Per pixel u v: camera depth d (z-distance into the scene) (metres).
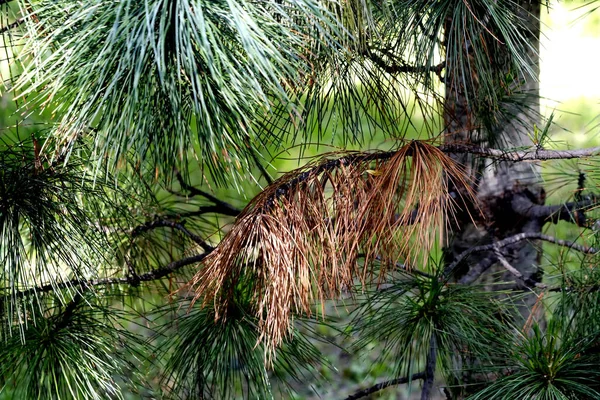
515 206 2.13
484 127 1.96
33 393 1.66
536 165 2.15
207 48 1.18
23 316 1.75
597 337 1.67
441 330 1.71
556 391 1.55
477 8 1.72
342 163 1.58
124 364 1.82
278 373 1.88
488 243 2.14
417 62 1.71
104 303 1.99
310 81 1.60
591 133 5.13
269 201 1.56
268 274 1.57
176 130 1.29
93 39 1.28
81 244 1.68
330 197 1.57
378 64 1.74
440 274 1.85
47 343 1.72
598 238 1.76
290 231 1.54
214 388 1.83
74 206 1.68
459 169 1.68
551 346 1.62
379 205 1.52
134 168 1.53
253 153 1.50
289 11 1.41
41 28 1.47
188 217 2.24
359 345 1.84
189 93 1.30
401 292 1.81
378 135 3.99
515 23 1.83
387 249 1.55
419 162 1.51
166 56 1.25
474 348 1.76
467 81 1.85
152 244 2.16
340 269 1.59
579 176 2.06
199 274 1.57
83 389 1.72
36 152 1.64
